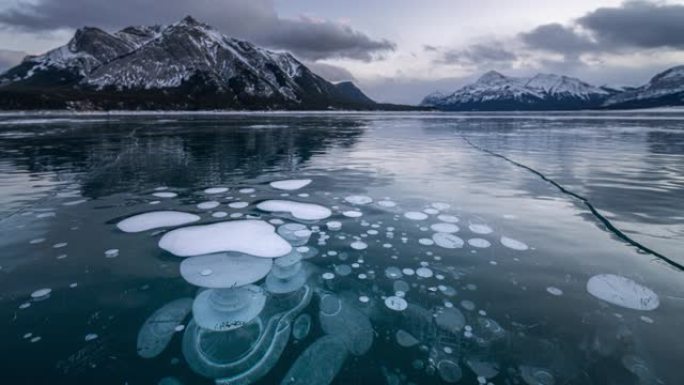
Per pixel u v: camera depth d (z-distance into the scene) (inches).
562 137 528.4
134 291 89.2
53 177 218.5
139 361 65.6
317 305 84.4
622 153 332.8
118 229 130.2
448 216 147.3
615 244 117.1
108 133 547.5
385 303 85.1
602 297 86.1
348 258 109.1
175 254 110.5
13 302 83.4
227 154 331.9
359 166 269.4
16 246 114.4
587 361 65.6
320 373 63.4
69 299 85.0
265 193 185.6
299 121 1175.0
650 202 161.5
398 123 1119.0
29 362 64.8
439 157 317.7
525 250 113.5
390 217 146.6
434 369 64.6
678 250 110.3
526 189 191.8
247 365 65.0
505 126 896.9
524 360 66.4
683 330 73.5
